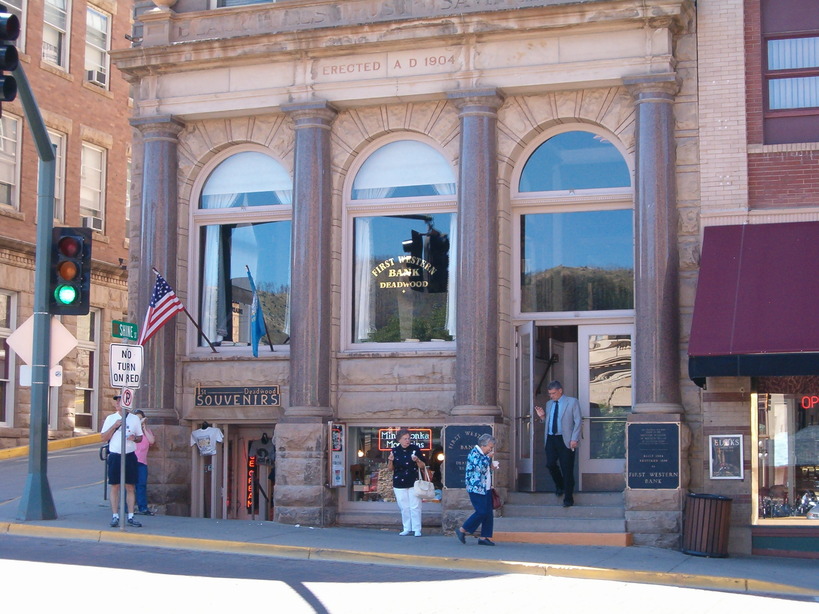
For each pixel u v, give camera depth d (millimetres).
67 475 24250
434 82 18719
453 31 18469
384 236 19719
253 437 20656
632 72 17797
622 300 18641
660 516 16812
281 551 15039
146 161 20219
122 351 16000
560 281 18938
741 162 17500
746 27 17891
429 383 18938
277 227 20344
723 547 16000
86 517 17719
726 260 16875
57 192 32344
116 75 35312
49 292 17234
